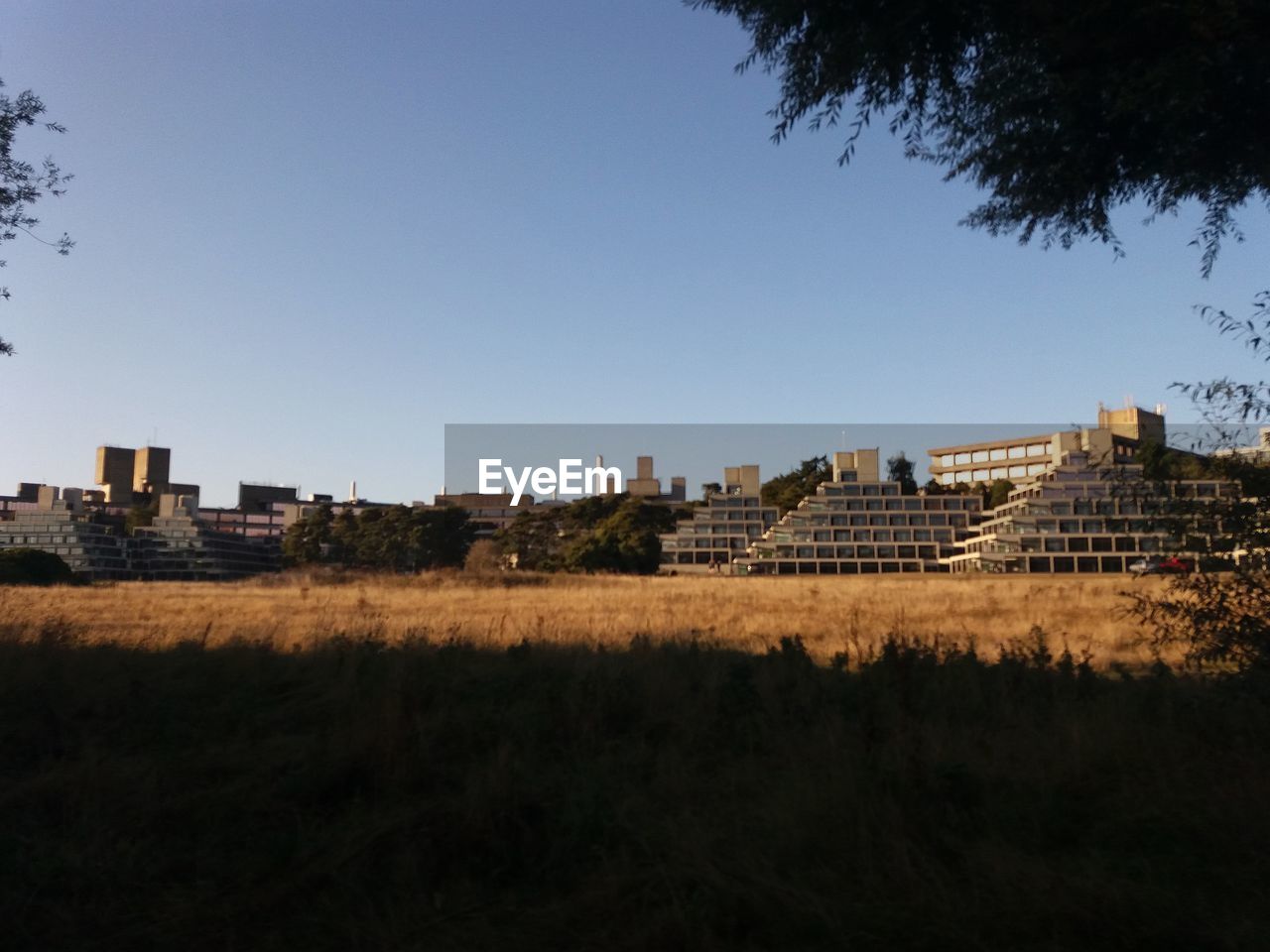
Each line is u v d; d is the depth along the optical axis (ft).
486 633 54.39
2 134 36.83
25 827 19.75
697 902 15.65
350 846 18.42
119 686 31.48
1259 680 22.90
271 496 653.71
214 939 15.60
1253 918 15.06
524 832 18.61
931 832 18.02
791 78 28.63
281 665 36.96
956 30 26.50
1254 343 23.07
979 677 29.78
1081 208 30.71
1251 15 23.26
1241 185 27.99
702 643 44.34
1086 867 16.48
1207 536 23.79
